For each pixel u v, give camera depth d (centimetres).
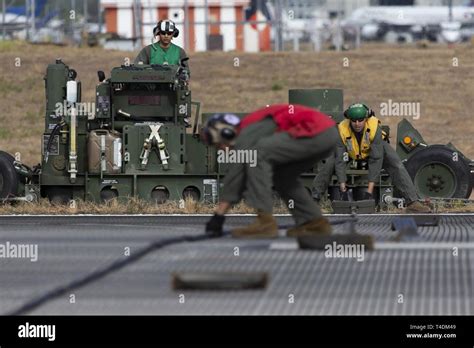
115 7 14475
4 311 2703
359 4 17500
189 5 13988
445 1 18575
